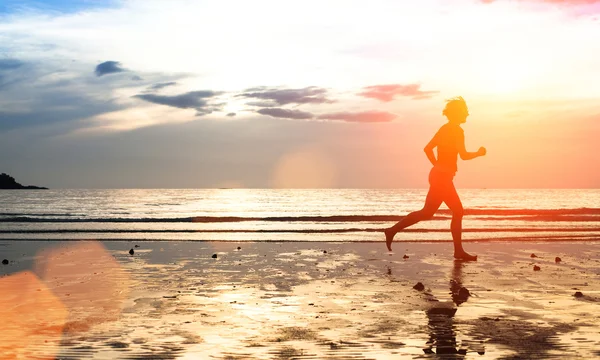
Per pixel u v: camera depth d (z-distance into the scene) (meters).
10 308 6.39
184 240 15.81
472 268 9.92
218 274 9.20
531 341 4.82
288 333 5.16
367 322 5.63
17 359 4.34
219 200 73.88
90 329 5.34
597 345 4.69
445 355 4.42
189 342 4.84
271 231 19.12
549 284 8.08
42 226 21.67
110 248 13.54
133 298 7.04
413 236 17.00
